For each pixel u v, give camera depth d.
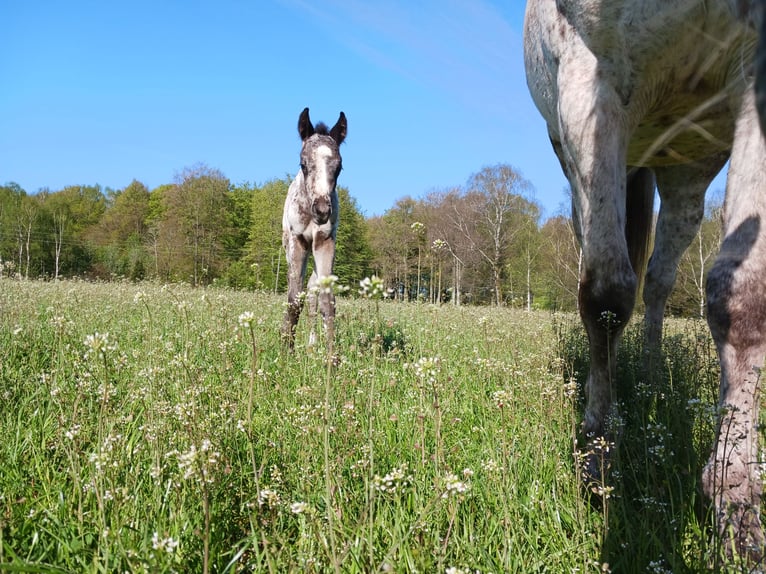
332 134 7.31
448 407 3.51
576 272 29.31
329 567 1.78
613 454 2.56
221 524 2.09
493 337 5.85
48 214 59.06
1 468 2.47
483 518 2.22
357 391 3.59
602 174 2.78
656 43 2.62
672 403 3.36
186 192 54.19
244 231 56.84
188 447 2.41
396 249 47.03
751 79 2.25
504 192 45.03
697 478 2.47
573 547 2.04
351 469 2.50
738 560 1.83
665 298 5.18
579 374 4.28
